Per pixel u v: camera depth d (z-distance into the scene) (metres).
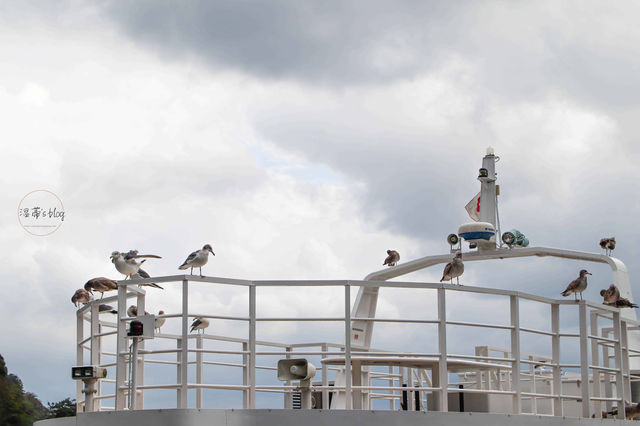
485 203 21.42
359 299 21.58
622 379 18.22
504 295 15.51
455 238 20.56
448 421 14.19
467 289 15.02
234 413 13.62
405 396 17.91
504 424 14.73
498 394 16.09
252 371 14.25
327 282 14.50
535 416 15.23
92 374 15.09
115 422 13.95
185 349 13.88
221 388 13.96
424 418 14.05
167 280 14.27
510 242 20.45
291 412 13.66
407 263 20.95
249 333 14.33
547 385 22.47
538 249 20.45
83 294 17.92
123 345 14.92
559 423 15.69
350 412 13.77
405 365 16.73
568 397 16.52
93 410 15.33
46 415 33.53
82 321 17.27
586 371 16.67
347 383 14.27
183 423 13.42
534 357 24.16
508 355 22.58
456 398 16.44
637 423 17.88
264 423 13.63
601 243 22.03
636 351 20.16
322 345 21.17
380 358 14.89
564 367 16.66
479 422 14.45
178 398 19.12
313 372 14.40
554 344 16.69
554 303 16.80
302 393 14.48
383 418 13.85
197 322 19.73
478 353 19.69
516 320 15.55
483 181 21.56
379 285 14.56
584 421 16.33
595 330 18.78
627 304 20.55
